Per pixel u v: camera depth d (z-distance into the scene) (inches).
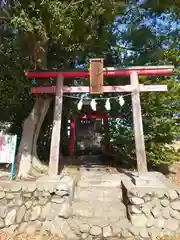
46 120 236.5
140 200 117.6
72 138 306.3
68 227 115.9
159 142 190.5
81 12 120.4
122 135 208.8
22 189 122.9
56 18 108.8
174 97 176.7
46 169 169.0
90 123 435.2
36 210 119.4
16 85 182.7
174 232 111.7
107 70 155.7
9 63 174.2
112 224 116.7
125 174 183.9
